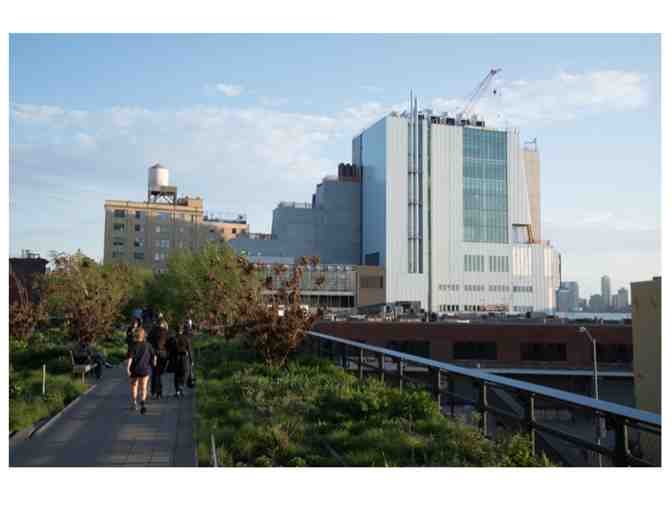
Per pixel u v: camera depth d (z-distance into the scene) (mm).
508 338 59656
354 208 118000
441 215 110938
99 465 7684
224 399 11891
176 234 111625
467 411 10484
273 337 16703
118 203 109000
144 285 53531
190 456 8172
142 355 11773
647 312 18469
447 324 59844
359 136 121312
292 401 11078
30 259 62906
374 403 10172
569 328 59375
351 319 69625
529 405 7406
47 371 17016
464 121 118750
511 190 115688
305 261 18547
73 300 23109
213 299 26984
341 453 8383
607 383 55156
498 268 112938
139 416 11148
